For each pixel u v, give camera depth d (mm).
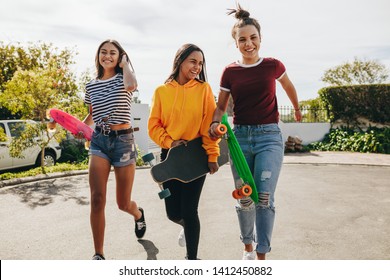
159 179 2584
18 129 8852
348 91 16344
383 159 11688
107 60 2996
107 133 2961
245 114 2900
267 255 3250
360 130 16172
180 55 2736
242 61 2951
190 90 2748
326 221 4387
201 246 3496
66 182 7281
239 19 2928
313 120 17438
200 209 5031
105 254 3295
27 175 7832
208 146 2725
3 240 3725
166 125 2777
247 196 2713
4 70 14195
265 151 2854
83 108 9398
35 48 15031
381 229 4062
